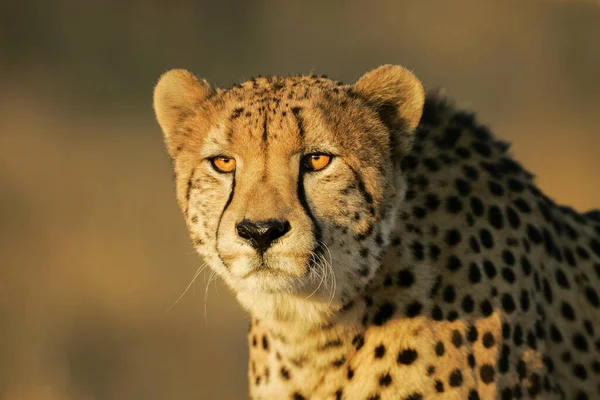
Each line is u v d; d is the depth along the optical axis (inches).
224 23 1160.2
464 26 1202.6
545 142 950.4
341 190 250.8
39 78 983.0
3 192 734.5
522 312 266.1
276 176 249.0
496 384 258.8
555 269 282.7
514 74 1116.5
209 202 260.2
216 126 259.6
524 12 1220.5
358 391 255.6
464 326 256.8
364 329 255.4
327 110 255.1
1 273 620.4
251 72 1101.1
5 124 860.6
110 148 836.0
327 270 248.7
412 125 261.4
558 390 279.1
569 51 1165.1
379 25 1198.9
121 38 1083.3
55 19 1071.6
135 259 655.1
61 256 653.3
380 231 254.2
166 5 1132.5
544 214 283.7
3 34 1033.5
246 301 259.8
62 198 736.3
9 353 534.0
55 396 509.0
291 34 1169.4
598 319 287.0
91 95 964.6
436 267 258.7
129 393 529.7
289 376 262.1
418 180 266.7
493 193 272.5
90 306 601.9
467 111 286.0
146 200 744.3
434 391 252.2
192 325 591.8
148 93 999.6
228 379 546.0
